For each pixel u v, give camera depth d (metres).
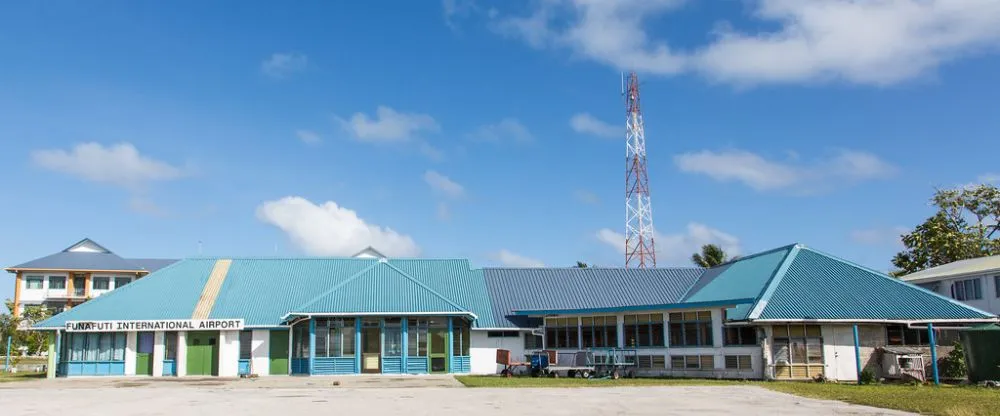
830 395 26.98
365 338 45.22
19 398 27.94
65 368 44.66
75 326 43.88
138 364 45.16
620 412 21.88
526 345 46.78
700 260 73.31
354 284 47.00
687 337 39.56
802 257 41.69
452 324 45.91
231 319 44.94
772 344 36.81
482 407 23.42
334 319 45.16
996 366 31.95
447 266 53.62
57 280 83.25
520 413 21.77
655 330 40.84
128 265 85.62
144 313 45.69
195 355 45.53
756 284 40.47
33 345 71.12
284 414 21.91
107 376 44.59
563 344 44.78
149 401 26.14
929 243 65.56
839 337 37.38
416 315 44.69
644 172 63.94
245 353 45.66
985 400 24.67
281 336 45.94
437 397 27.06
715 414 21.33
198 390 31.88
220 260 52.78
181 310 46.19
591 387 31.58
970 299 48.50
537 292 50.09
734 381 35.69
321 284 50.44
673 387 31.23
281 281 50.56
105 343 45.28
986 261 50.19
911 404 23.48
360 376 42.81
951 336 38.06
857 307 37.44
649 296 49.03
